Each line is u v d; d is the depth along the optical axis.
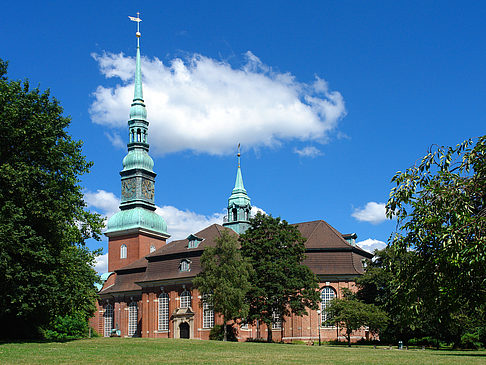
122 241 115.94
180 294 89.00
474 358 30.11
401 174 14.49
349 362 26.69
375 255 73.00
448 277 12.87
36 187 40.56
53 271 41.25
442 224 13.19
